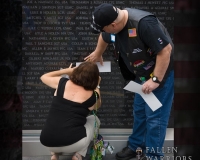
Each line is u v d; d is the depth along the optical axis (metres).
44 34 3.18
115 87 3.27
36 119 3.29
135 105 3.05
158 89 2.75
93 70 2.80
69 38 3.20
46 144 2.83
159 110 2.79
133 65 2.70
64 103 2.80
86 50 3.22
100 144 3.01
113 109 3.30
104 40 2.92
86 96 2.81
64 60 3.23
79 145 2.81
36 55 3.21
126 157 3.16
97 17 2.47
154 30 2.43
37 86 3.25
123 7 3.15
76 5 3.14
